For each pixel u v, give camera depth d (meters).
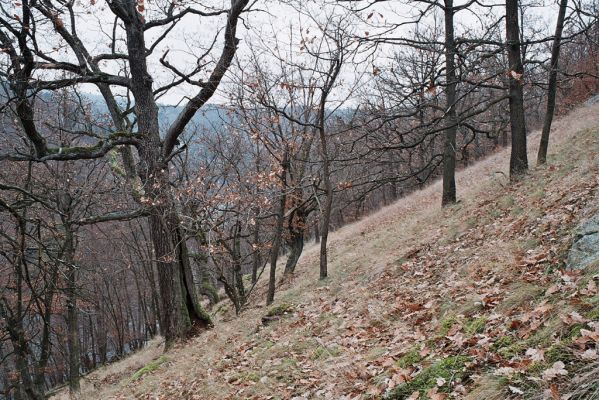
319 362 6.40
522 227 7.80
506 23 11.77
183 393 7.86
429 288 7.43
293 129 13.67
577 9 10.58
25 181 13.66
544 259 5.65
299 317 9.37
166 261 12.70
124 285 36.44
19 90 9.09
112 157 15.20
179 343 12.71
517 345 3.98
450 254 8.90
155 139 12.79
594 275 4.38
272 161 14.55
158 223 12.98
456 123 11.42
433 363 4.53
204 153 16.58
